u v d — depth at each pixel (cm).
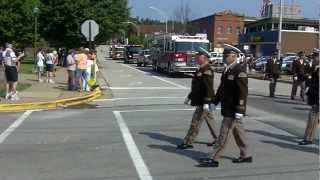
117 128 1438
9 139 1252
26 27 6069
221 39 12669
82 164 980
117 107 1995
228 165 973
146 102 2184
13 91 2055
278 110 1952
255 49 9625
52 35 5962
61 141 1227
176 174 902
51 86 2758
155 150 1121
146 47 6956
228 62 942
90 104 2106
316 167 966
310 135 1210
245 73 930
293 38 9175
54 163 989
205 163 960
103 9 5847
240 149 996
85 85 2547
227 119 952
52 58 3105
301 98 2405
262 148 1162
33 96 2209
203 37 4238
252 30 11431
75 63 2536
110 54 11475
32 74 3744
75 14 5731
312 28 9738
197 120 1135
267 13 11162
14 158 1034
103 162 998
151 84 3284
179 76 4291
